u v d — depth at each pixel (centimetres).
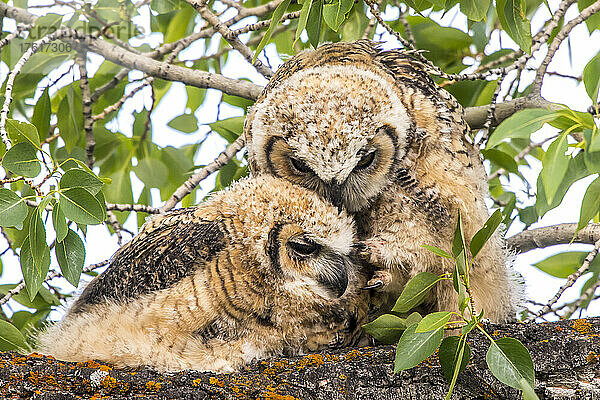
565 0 1023
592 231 1141
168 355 780
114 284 861
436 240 877
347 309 860
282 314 830
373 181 882
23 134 734
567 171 719
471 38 1234
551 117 665
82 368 659
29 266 729
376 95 870
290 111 878
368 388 668
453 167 889
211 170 1078
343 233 867
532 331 704
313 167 878
